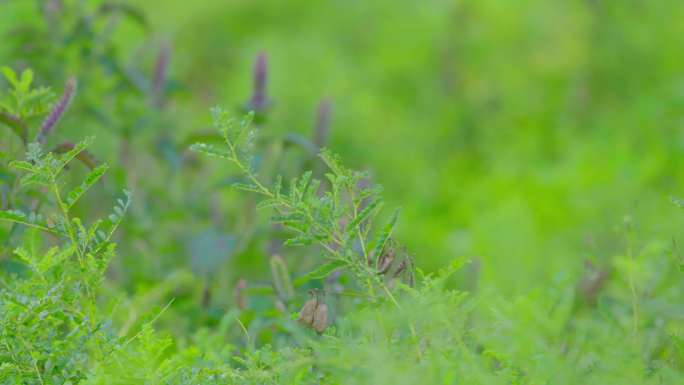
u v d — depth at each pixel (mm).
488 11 8016
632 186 5164
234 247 3139
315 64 7211
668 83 7086
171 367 2107
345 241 2107
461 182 6445
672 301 2277
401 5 8695
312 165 3289
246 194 3357
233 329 2650
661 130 6461
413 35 8172
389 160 6254
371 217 2158
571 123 7199
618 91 7445
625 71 7477
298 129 5898
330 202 2102
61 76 3498
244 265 3176
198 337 2316
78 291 2137
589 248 2488
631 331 2205
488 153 7020
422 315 2072
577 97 7348
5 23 3762
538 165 6473
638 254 2299
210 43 8531
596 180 5371
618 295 2344
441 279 2107
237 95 6805
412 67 7875
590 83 7465
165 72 3752
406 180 6172
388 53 8055
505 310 2133
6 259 2457
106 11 3770
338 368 2066
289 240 2105
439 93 7641
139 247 3299
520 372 2111
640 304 2238
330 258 2117
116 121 3619
